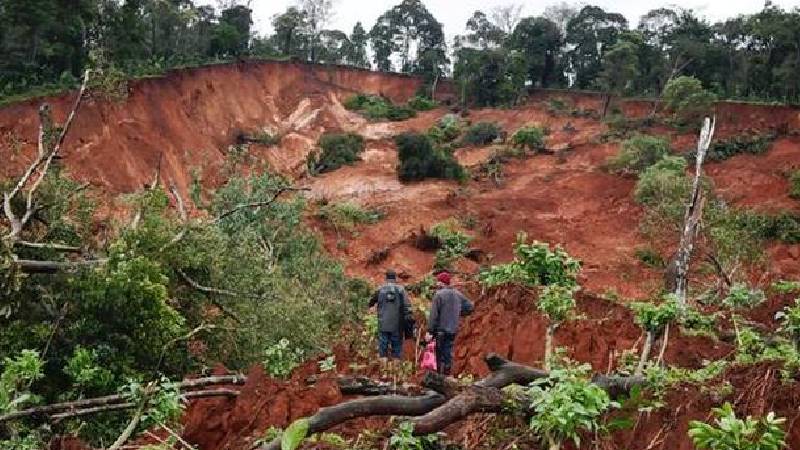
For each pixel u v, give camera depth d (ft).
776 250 96.84
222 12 211.00
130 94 125.80
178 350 37.83
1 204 41.78
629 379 22.57
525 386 23.04
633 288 86.48
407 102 229.25
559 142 175.83
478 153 173.17
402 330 32.76
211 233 44.29
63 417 27.94
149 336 34.88
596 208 128.77
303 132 189.47
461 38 269.23
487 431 22.21
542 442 20.57
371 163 165.48
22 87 107.96
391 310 32.35
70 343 33.94
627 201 127.44
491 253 105.09
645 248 99.66
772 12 187.52
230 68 181.78
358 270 98.94
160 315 34.96
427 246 106.32
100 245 43.70
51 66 123.34
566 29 245.24
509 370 23.07
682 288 49.37
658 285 77.71
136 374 33.17
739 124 164.66
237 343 40.52
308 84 213.46
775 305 41.09
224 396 29.45
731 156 148.15
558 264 30.14
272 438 22.90
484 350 32.91
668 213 89.81
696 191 52.47
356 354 33.09
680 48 209.97
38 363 27.07
